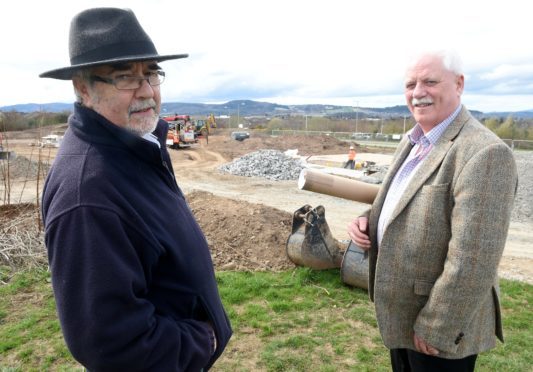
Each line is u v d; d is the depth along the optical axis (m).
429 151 2.08
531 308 4.55
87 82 1.55
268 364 3.43
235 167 17.78
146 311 1.45
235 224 6.38
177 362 1.53
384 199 2.37
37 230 6.27
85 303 1.33
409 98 2.14
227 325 1.92
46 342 3.69
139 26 1.62
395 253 2.09
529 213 9.95
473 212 1.78
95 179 1.43
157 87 1.73
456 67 1.98
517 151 25.58
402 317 2.13
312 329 4.00
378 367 3.42
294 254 5.25
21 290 4.74
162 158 1.74
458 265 1.80
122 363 1.39
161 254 1.55
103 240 1.37
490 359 3.55
